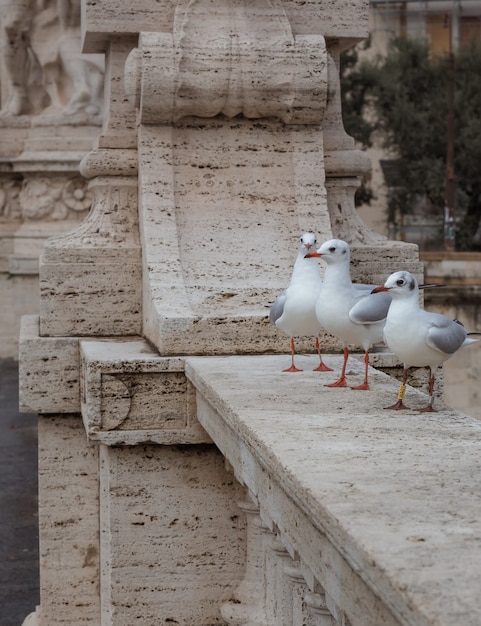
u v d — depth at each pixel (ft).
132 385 25.04
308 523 14.74
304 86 29.01
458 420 18.37
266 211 29.25
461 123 126.93
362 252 29.30
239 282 27.66
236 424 18.85
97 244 29.66
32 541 40.98
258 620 25.07
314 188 29.48
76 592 29.53
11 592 35.60
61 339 28.60
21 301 89.10
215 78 28.73
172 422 25.22
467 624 9.82
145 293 28.48
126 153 30.45
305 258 22.49
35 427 61.46
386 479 14.52
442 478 14.55
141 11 29.89
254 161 29.68
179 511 26.16
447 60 127.75
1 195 89.71
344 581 13.14
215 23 29.14
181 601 26.35
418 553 11.59
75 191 88.07
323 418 18.49
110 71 30.96
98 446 29.17
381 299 21.09
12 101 88.99
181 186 29.27
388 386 21.65
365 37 30.71
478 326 70.64
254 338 25.89
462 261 70.74
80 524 29.43
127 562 26.18
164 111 28.99
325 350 26.12
